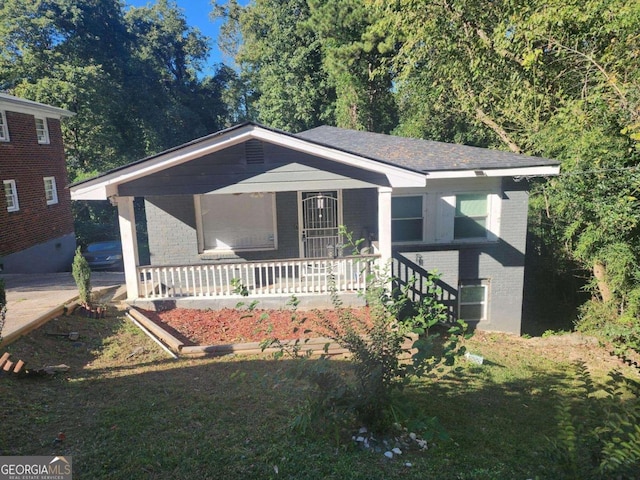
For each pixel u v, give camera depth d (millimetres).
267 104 32344
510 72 14633
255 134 8812
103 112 30422
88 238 26734
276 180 9336
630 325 11055
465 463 4566
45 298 9930
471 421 6020
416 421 4570
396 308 5402
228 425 5125
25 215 16422
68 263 19578
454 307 10844
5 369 6188
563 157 12148
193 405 5691
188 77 46719
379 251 9984
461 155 11156
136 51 38375
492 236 11164
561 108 12016
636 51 9812
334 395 4441
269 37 31828
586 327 12180
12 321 7957
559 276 14688
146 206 11109
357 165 9266
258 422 5227
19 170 16141
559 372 8625
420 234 11117
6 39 27484
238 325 9219
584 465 3459
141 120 35719
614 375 4258
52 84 27094
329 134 14992
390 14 17500
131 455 4320
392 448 4641
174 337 8516
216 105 45656
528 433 5719
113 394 6008
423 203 10961
